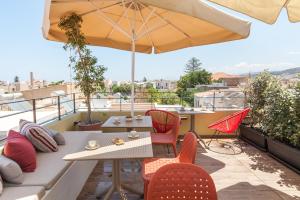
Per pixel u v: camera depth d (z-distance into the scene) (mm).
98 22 3902
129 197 2543
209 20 2311
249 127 4762
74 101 5125
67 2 2986
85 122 4574
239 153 4109
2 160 1823
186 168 1221
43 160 2297
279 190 2754
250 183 2932
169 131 3881
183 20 3439
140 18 3707
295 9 1905
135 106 5711
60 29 3824
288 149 3465
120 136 2602
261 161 3703
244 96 5047
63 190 2105
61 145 2781
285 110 3648
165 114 3941
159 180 1207
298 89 3510
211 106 5430
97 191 2639
